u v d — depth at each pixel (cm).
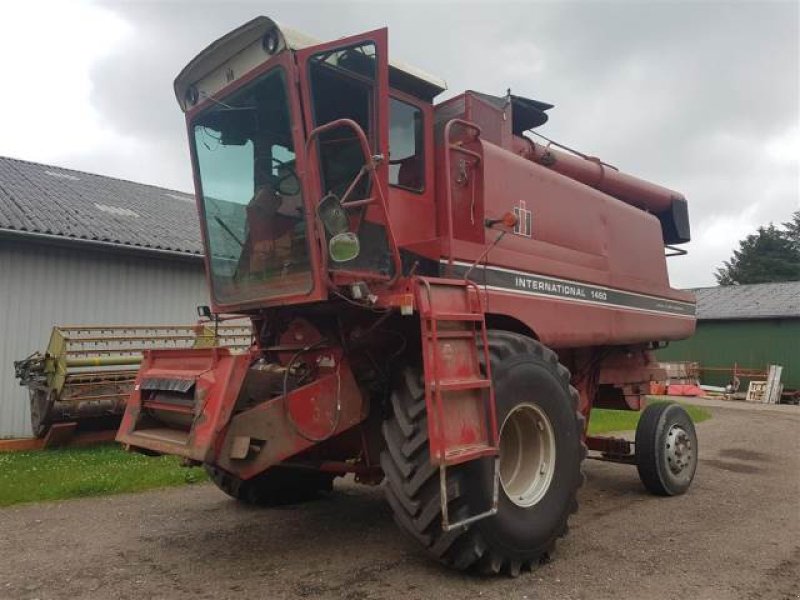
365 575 420
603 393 812
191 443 416
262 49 438
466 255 470
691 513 602
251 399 447
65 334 963
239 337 959
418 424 395
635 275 707
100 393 939
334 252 385
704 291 3453
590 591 398
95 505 618
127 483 696
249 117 473
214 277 524
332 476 641
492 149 518
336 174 437
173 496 657
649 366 815
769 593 400
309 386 438
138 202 1557
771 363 2836
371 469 474
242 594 388
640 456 671
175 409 455
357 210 432
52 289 1128
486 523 400
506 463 458
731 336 2975
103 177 1753
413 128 490
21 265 1098
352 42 421
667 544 502
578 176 718
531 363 453
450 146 485
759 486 733
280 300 447
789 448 1075
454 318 400
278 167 452
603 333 627
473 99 555
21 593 391
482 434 400
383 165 434
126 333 1039
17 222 1073
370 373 471
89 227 1188
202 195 523
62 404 909
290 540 501
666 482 667
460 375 400
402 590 395
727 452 1023
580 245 614
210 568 436
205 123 509
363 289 397
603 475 794
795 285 3197
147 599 381
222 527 539
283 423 425
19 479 706
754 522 570
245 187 481
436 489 387
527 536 425
